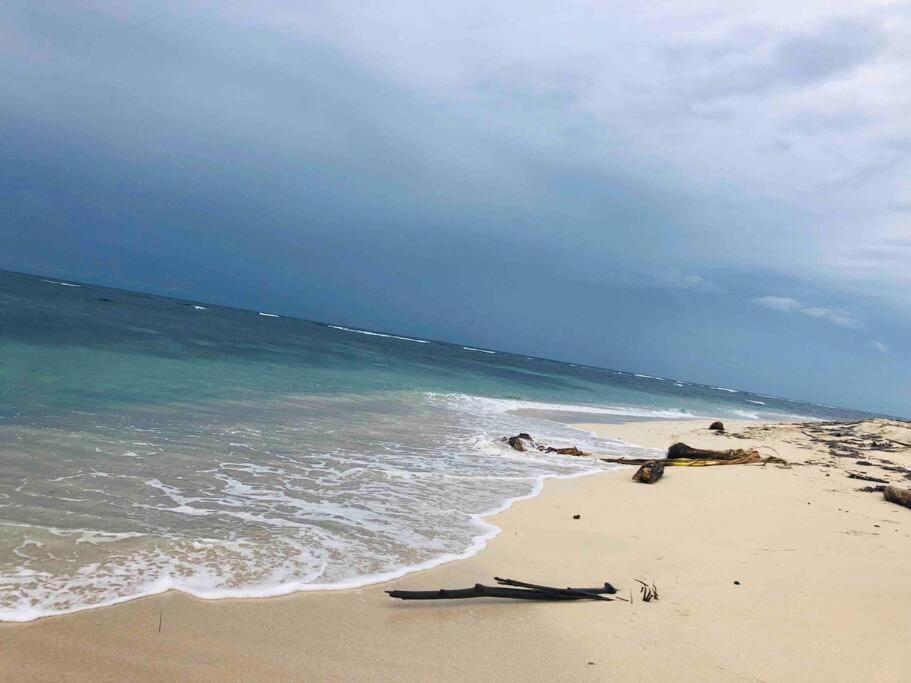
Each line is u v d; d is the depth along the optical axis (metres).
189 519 6.95
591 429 21.56
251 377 20.84
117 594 4.95
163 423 11.81
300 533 6.93
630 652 4.64
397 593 5.20
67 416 11.16
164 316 51.22
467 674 4.19
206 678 3.84
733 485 11.77
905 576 6.64
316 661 4.20
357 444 12.69
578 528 8.30
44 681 3.64
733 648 4.75
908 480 13.92
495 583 6.04
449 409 21.14
